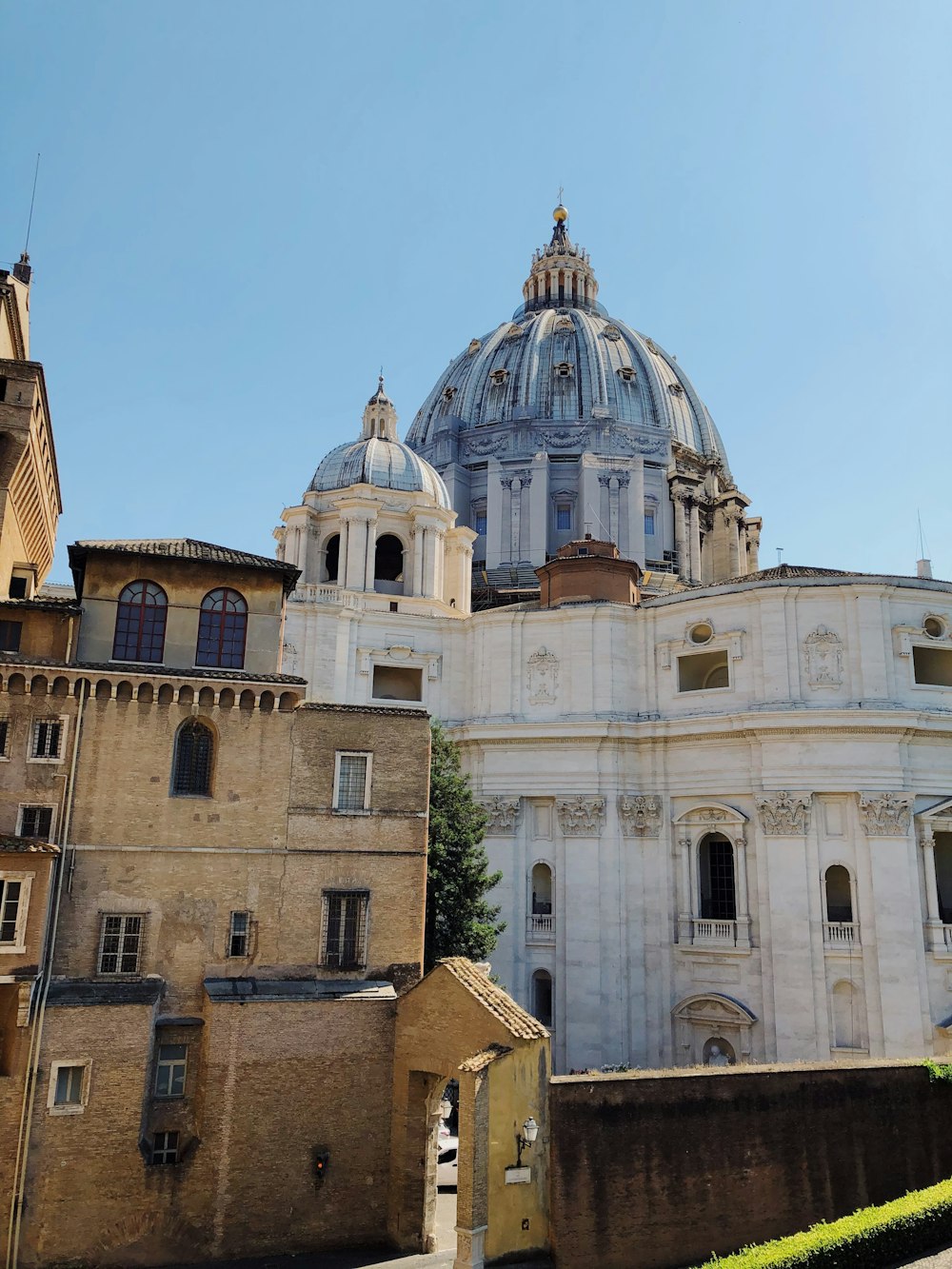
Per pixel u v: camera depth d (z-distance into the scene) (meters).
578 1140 32.22
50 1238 33.59
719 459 113.38
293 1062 37.16
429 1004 37.16
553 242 136.38
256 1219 35.66
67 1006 35.25
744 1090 33.81
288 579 43.97
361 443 81.25
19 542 45.81
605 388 107.81
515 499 101.56
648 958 58.97
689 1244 32.25
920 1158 35.06
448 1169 44.97
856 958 53.41
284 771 40.84
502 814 62.12
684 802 60.25
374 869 41.12
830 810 55.84
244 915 39.34
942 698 57.38
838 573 64.50
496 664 64.69
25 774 37.72
